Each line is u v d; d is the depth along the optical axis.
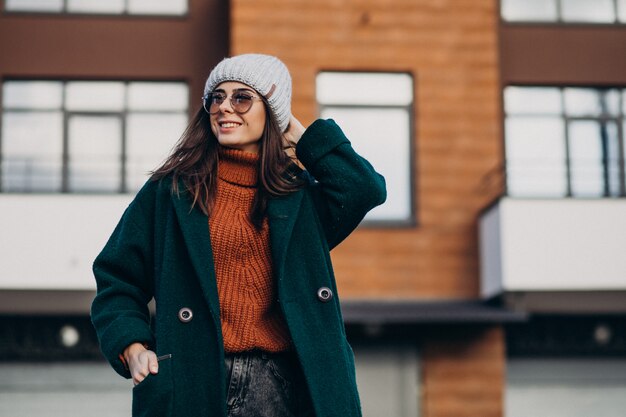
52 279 17.80
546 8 19.78
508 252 17.92
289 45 18.77
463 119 18.98
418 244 18.83
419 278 18.80
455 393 18.47
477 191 18.89
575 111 19.55
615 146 19.44
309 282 3.65
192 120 3.78
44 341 18.31
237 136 3.68
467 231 18.88
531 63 19.61
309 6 18.86
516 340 19.06
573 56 19.66
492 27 19.14
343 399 3.51
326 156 3.85
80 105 19.06
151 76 19.17
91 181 18.88
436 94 18.97
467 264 18.83
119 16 19.28
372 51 18.92
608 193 19.28
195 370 3.48
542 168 19.27
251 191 3.67
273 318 3.63
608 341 19.16
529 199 17.98
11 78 19.08
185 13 19.42
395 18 19.00
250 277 3.60
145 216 3.71
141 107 19.12
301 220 3.71
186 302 3.55
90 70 19.14
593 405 19.02
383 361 18.45
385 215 18.89
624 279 17.91
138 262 3.70
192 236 3.56
